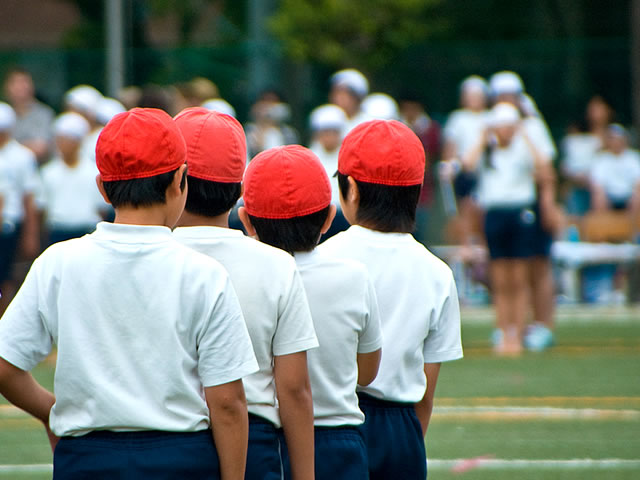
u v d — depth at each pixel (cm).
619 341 3712
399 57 5475
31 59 5338
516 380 2952
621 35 7144
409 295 1312
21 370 1065
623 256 4484
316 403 1210
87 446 1023
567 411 2522
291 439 1134
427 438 2245
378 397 1298
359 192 1330
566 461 2034
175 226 1177
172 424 1015
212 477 1034
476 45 5369
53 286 1053
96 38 7750
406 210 1336
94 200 3403
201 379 1033
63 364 1034
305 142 5462
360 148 1325
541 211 3425
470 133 4062
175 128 1064
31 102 4369
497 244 3428
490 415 2480
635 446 2162
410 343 1304
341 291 1221
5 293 3503
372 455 1287
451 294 1339
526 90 5338
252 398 1127
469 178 4141
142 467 1003
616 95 5297
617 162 4653
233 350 1027
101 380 1018
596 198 4675
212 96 3425
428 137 4381
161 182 1044
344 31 5706
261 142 3788
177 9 7062
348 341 1221
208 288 1029
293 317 1130
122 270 1030
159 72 5416
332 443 1205
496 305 3488
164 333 1017
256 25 6328
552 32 7181
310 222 1234
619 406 2580
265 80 5462
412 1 5831
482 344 3684
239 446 1038
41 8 9538
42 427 2422
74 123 3412
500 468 1981
